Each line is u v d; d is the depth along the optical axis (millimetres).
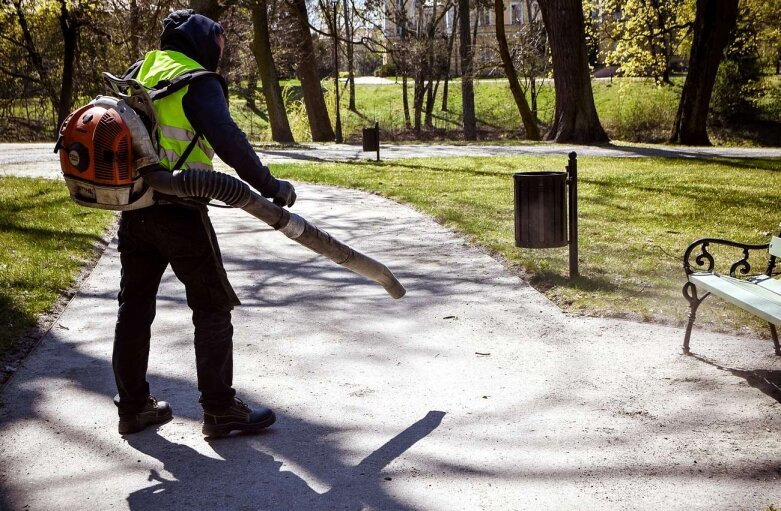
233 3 28250
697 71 28250
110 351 4965
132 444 3643
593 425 3803
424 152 23250
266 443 3648
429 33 43812
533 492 3145
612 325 5480
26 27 34750
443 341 5191
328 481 3268
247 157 3227
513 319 5676
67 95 33281
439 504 3061
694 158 20625
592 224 9883
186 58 3418
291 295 6465
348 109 50750
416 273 7227
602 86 47719
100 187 3143
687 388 4273
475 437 3684
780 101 39344
